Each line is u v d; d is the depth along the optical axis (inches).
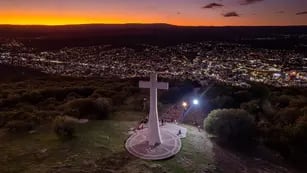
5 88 2057.1
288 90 1952.5
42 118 1182.9
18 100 1534.2
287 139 1010.1
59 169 774.5
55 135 1006.4
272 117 1282.0
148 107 1365.7
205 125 1070.4
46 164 799.7
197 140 1011.9
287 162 913.5
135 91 1836.9
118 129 1083.3
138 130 1067.9
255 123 1116.5
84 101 1305.4
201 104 1476.4
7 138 975.0
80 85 2182.6
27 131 1042.7
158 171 787.4
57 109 1352.1
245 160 898.1
